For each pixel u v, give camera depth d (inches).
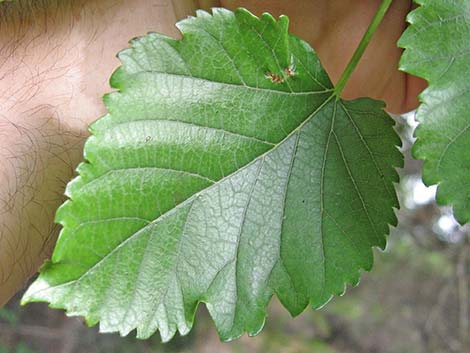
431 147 4.8
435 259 27.0
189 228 5.0
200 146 5.0
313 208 5.3
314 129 5.3
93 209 4.7
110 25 6.7
